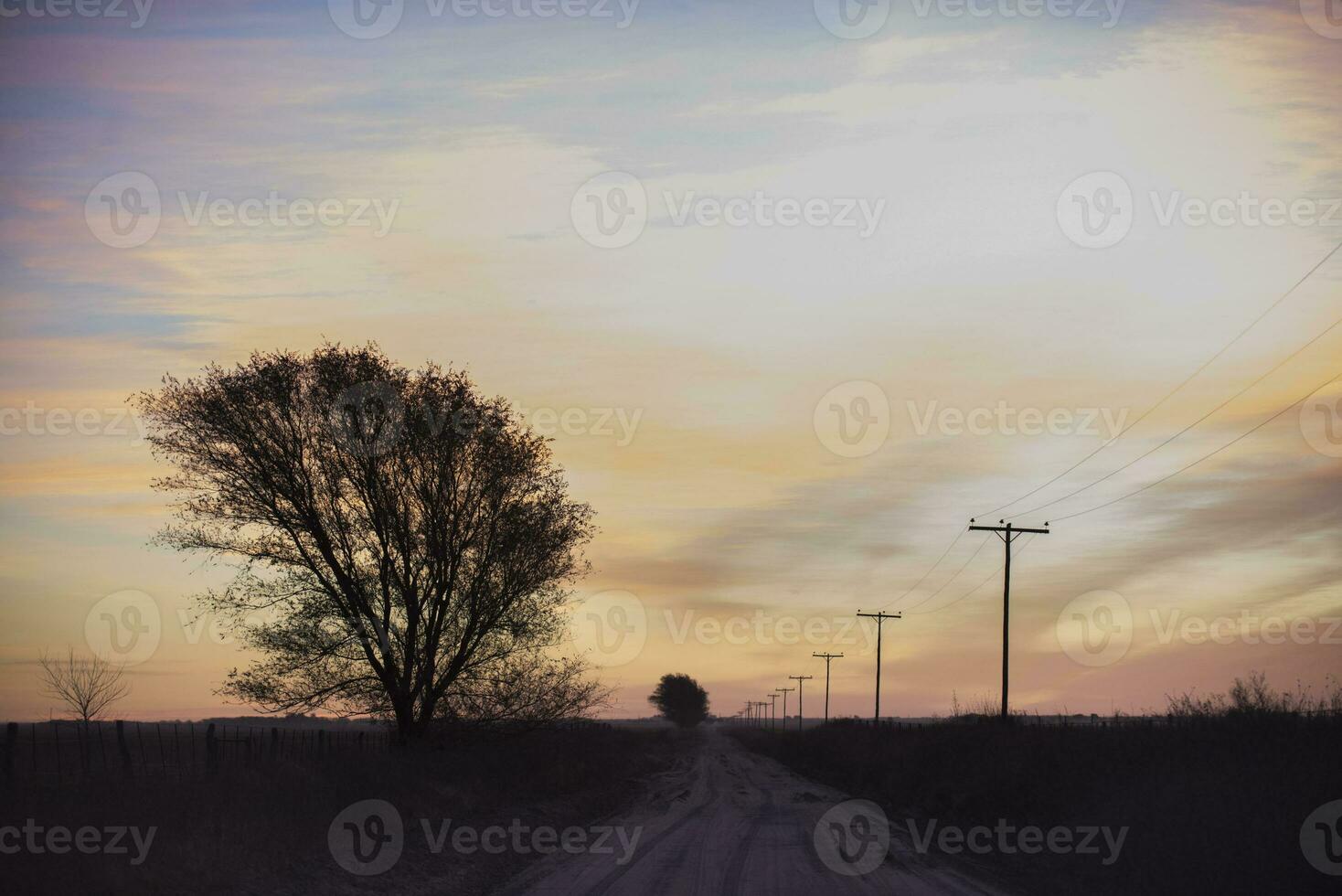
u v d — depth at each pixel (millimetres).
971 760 34344
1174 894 14805
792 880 17188
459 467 33750
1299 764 18344
